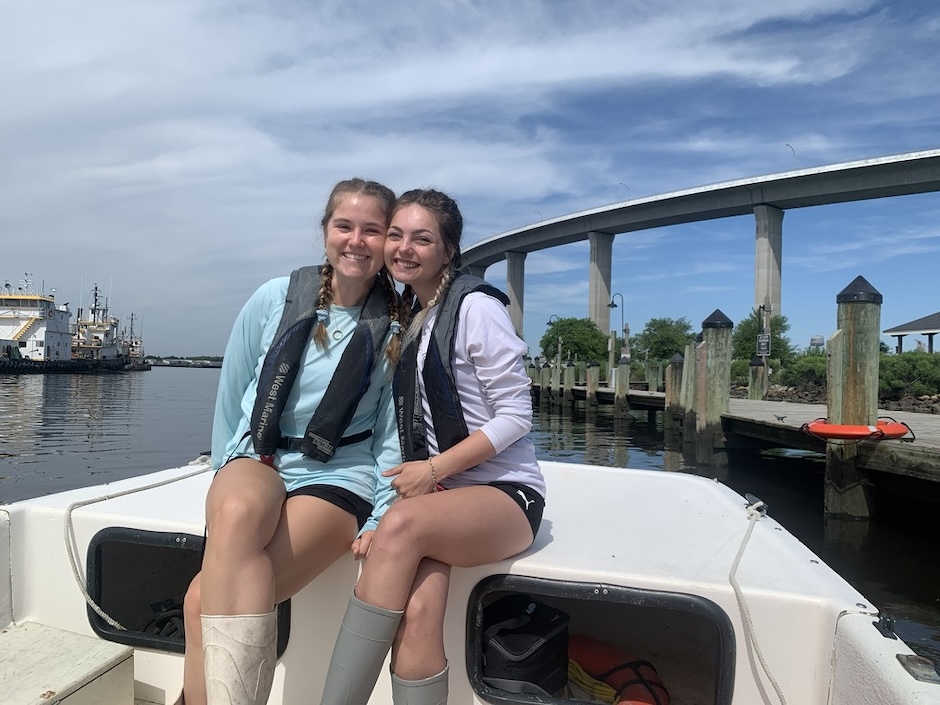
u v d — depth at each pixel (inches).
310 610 71.8
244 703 58.4
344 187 75.3
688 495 103.0
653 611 93.0
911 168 1599.4
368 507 74.1
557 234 2448.3
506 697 65.2
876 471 304.7
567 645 73.5
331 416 72.2
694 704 78.7
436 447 74.9
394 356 76.4
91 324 3939.5
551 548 72.7
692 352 567.8
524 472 73.0
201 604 59.8
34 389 1905.8
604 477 115.4
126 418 1098.1
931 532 293.9
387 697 69.8
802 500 370.9
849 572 243.0
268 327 77.2
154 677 76.7
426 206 74.2
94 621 78.2
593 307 2326.5
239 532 60.4
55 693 64.4
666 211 2071.9
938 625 196.1
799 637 60.1
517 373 71.4
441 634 61.0
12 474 556.4
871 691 48.9
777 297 1846.7
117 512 79.2
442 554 62.2
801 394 861.8
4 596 78.5
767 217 1845.5
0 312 2938.0
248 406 76.6
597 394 972.6
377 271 75.9
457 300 73.2
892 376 790.5
